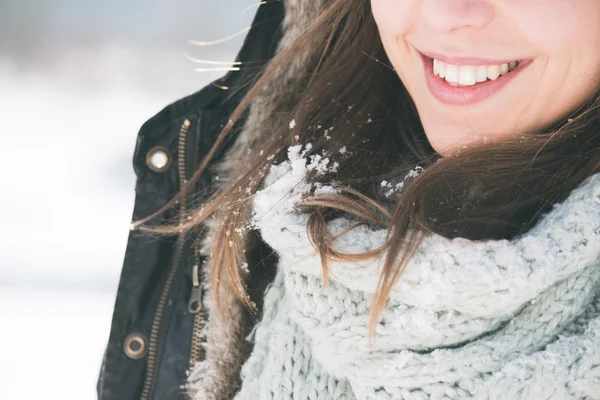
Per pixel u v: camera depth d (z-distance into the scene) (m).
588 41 1.04
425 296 1.06
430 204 1.15
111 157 7.21
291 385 1.21
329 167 1.34
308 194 1.25
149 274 1.47
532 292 1.03
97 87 9.93
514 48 1.06
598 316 1.06
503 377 1.03
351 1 1.38
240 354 1.40
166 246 1.47
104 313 4.31
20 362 3.77
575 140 1.13
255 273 1.40
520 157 1.12
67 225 5.62
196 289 1.44
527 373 1.03
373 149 1.40
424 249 1.08
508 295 1.03
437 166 1.13
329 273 1.13
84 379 3.62
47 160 7.11
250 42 1.52
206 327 1.42
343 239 1.15
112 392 1.46
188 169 1.49
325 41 1.44
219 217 1.40
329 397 1.20
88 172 6.80
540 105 1.10
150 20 12.56
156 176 1.49
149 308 1.47
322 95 1.40
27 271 4.86
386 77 1.40
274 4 1.50
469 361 1.06
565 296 1.06
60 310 4.34
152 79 10.20
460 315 1.07
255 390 1.24
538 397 1.01
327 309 1.16
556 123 1.13
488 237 1.18
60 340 4.00
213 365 1.39
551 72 1.07
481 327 1.07
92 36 12.23
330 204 1.18
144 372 1.46
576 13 1.03
